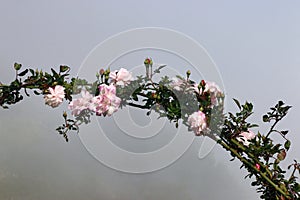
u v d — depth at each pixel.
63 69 3.02
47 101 3.01
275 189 3.04
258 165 3.04
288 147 3.02
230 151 3.04
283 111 3.03
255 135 3.07
